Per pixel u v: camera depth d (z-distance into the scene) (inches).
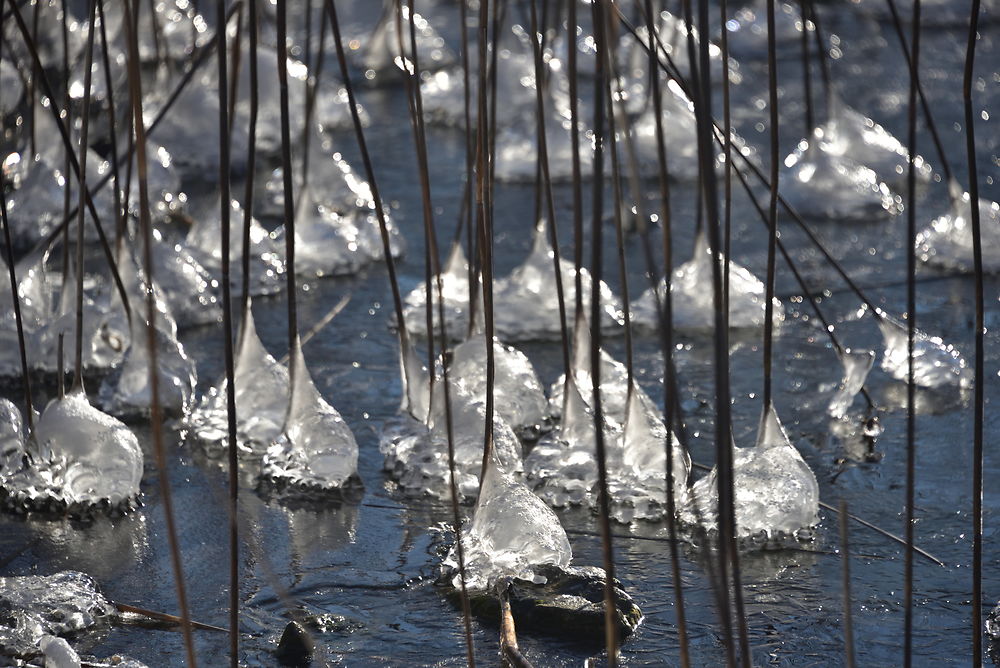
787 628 296.8
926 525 350.3
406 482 376.2
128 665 274.2
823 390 450.3
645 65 946.7
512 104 882.1
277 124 804.6
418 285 570.9
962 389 448.5
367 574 323.3
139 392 420.5
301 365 381.1
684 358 482.0
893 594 313.0
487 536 324.8
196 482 377.7
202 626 297.1
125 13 231.6
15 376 447.2
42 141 648.4
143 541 341.1
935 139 565.9
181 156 750.5
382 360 477.7
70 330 449.4
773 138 318.0
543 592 304.7
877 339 499.8
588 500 364.5
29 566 326.0
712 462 388.5
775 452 348.5
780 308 522.9
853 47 1080.8
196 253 576.4
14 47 741.9
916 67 237.8
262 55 805.9
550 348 494.6
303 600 309.7
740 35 1091.9
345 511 360.2
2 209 348.5
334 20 346.3
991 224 595.8
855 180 684.7
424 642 290.5
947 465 389.4
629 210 677.3
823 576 322.7
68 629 291.9
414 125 341.4
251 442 402.0
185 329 512.7
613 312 514.3
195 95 759.7
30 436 360.2
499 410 414.0
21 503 356.5
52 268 562.9
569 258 598.9
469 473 373.4
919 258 600.1
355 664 281.1
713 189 189.0
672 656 284.0
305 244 589.0
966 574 323.0
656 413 391.2
